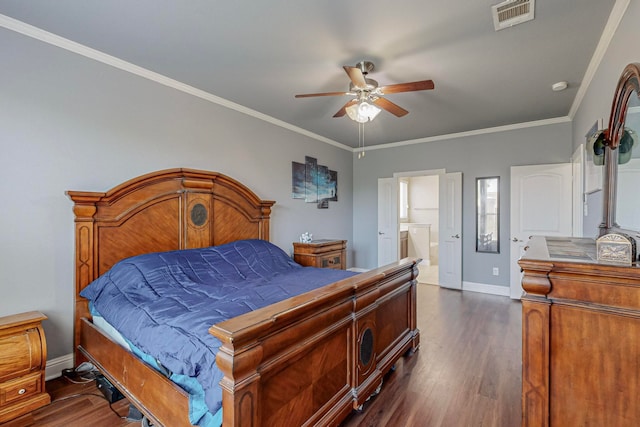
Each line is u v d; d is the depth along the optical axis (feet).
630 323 3.87
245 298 6.33
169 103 9.95
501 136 15.30
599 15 6.61
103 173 8.48
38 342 6.44
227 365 3.60
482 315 12.34
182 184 9.84
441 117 13.62
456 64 8.79
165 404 4.78
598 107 8.57
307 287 7.48
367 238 19.89
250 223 12.30
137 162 9.16
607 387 4.01
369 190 19.75
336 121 14.26
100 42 7.79
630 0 5.95
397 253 18.75
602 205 7.63
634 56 5.79
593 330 4.08
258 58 8.53
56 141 7.66
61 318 7.73
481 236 16.01
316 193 16.72
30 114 7.27
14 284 7.05
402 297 8.63
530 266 4.37
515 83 10.04
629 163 5.77
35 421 6.06
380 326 7.25
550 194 13.94
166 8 6.46
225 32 7.33
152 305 6.10
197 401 4.25
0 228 6.87
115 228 8.45
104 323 7.00
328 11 6.55
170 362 4.61
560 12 6.53
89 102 8.21
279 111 12.85
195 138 10.69
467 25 7.01
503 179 15.30
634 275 3.79
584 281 4.12
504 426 5.88
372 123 14.57
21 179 7.15
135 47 8.01
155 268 7.59
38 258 7.38
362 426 5.90
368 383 6.45
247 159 12.63
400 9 6.48
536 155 14.43
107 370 6.51
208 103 11.12
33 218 7.32
